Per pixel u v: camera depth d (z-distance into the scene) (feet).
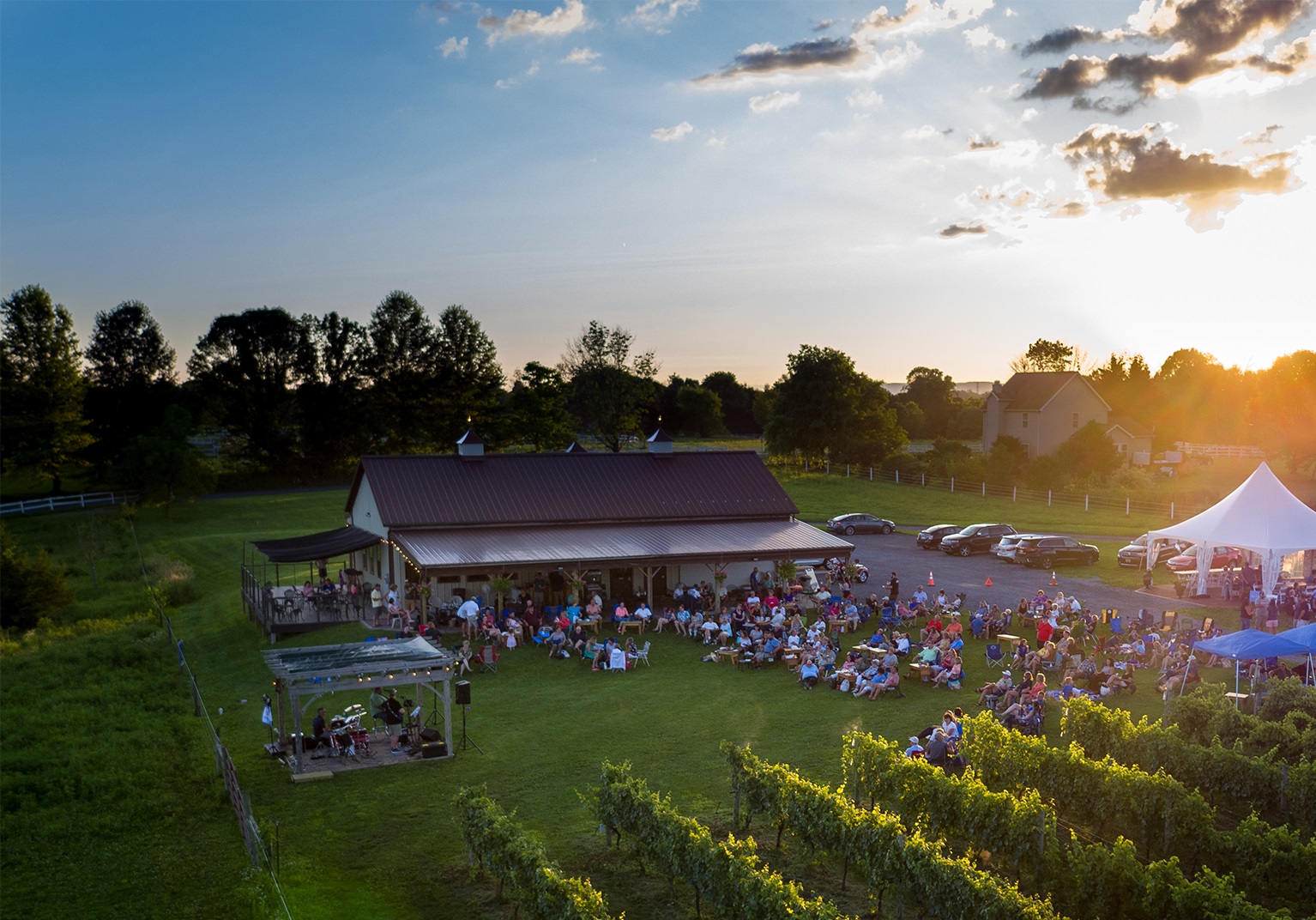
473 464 160.66
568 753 84.99
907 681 105.50
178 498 255.29
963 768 74.69
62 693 114.21
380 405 357.20
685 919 55.88
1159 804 61.82
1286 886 55.16
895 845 55.06
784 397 307.78
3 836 72.84
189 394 320.70
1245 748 79.51
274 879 60.29
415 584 138.51
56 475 283.18
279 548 156.76
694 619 128.57
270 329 328.08
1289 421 283.18
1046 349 573.33
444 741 85.92
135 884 64.18
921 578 162.71
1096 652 112.47
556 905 50.19
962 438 451.53
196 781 82.43
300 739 81.71
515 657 118.62
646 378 370.73
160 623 155.22
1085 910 54.29
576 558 132.98
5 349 273.33
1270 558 126.11
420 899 59.41
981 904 50.03
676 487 164.66
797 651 113.39
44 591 169.48
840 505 248.11
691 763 81.71
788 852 64.69
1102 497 235.20
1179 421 364.17
